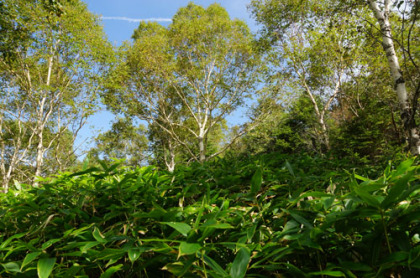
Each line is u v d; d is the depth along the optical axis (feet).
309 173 5.26
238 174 5.12
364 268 1.80
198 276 2.09
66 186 4.46
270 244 2.16
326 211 2.45
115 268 2.23
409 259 1.64
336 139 40.47
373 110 39.19
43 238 3.10
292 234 2.24
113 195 3.77
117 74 51.65
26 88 47.85
